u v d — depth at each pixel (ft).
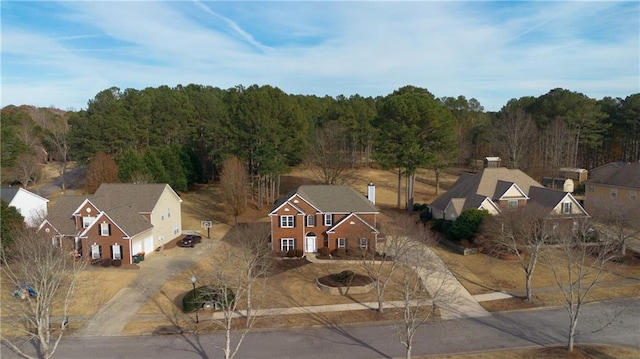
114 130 262.88
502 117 307.17
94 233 142.61
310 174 288.10
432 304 101.19
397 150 205.46
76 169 328.29
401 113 199.62
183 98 313.53
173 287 122.21
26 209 185.47
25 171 244.42
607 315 101.71
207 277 127.75
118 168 227.81
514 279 124.98
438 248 153.79
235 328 97.19
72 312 105.60
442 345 88.33
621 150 304.71
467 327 96.48
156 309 107.76
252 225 179.93
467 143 334.03
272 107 213.87
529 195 176.04
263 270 112.27
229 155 225.35
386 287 120.16
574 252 115.75
